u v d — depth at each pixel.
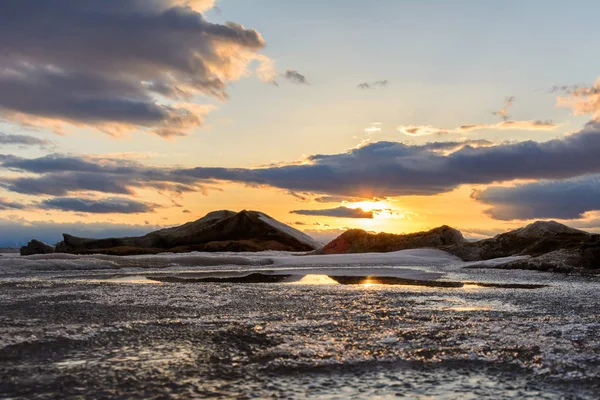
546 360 3.72
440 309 6.23
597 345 4.17
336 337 4.50
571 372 3.45
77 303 6.71
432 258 19.38
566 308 6.38
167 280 11.17
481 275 12.36
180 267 16.70
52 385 3.15
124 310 6.08
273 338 4.44
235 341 4.32
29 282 10.27
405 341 4.34
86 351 3.97
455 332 4.70
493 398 2.97
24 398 2.93
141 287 9.05
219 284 9.95
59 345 4.14
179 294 7.83
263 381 3.27
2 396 2.96
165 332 4.66
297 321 5.29
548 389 3.12
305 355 3.88
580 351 3.97
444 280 11.02
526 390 3.11
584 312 6.04
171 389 3.10
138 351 3.98
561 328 4.88
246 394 3.02
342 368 3.56
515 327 4.94
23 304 6.60
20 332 4.59
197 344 4.21
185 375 3.38
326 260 19.12
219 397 2.96
